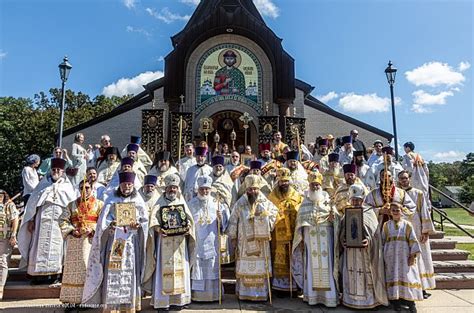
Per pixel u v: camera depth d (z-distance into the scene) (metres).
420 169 11.27
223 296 7.38
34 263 7.20
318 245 6.90
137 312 6.44
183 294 6.53
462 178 79.94
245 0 24.48
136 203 6.40
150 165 10.62
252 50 19.02
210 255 7.02
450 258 9.08
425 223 7.38
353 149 12.56
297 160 9.31
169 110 18.05
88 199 6.77
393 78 15.16
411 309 6.60
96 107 40.31
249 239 7.02
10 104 39.72
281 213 7.38
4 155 33.53
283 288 7.25
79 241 6.52
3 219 7.07
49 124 34.22
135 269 6.21
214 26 18.80
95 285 6.02
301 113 20.56
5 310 6.51
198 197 7.41
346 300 6.70
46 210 7.43
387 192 7.11
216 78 18.75
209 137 18.84
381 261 6.71
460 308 6.82
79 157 11.20
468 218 25.78
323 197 7.20
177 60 18.38
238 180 8.89
